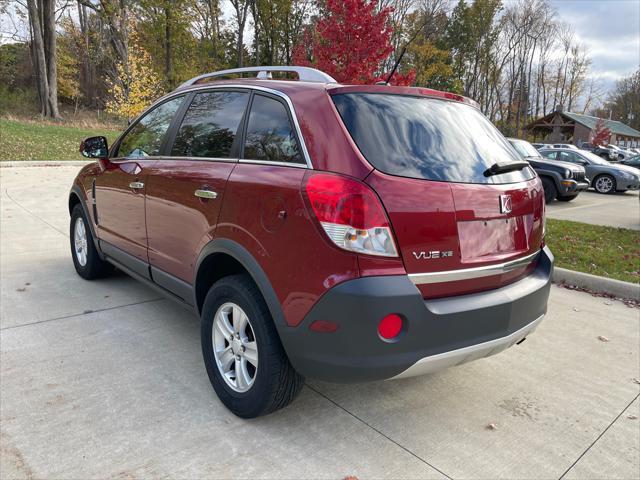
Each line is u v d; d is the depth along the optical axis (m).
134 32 31.84
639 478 2.41
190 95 3.43
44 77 30.28
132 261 3.84
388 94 2.58
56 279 4.87
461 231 2.37
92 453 2.35
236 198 2.59
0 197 9.00
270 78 3.04
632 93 82.62
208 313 2.82
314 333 2.21
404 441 2.60
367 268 2.11
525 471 2.42
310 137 2.36
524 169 2.94
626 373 3.51
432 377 3.34
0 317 3.89
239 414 2.67
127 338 3.62
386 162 2.25
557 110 51.91
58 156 15.71
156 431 2.54
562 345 3.96
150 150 3.66
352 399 2.99
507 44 67.25
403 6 42.28
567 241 7.82
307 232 2.20
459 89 51.56
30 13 30.12
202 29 42.50
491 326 2.45
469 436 2.67
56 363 3.20
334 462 2.39
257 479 2.24
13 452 2.33
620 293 5.21
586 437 2.72
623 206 13.38
